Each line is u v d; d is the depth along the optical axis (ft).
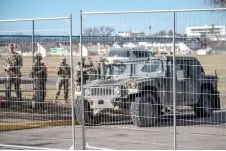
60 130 38.52
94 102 36.11
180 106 37.01
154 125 34.14
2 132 37.19
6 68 35.88
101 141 35.65
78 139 36.11
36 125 36.32
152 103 35.01
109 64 36.63
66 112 36.52
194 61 34.40
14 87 35.99
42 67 35.65
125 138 36.45
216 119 34.55
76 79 41.88
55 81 37.78
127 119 34.58
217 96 35.12
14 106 36.32
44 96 35.99
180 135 36.22
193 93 34.99
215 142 34.32
